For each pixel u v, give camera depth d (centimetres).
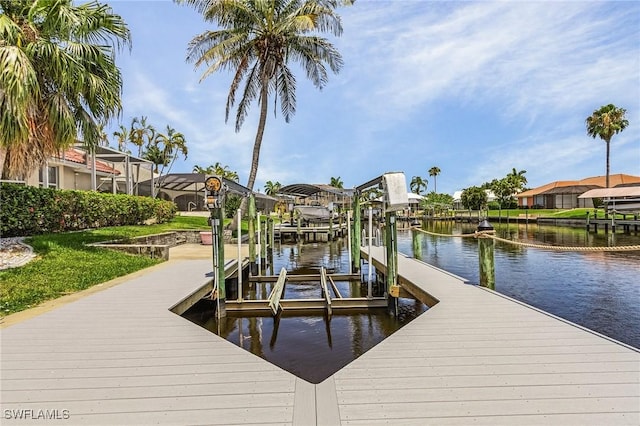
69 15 770
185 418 218
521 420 213
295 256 1487
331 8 1560
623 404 228
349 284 887
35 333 373
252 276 922
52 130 818
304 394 246
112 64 900
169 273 740
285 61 1670
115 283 679
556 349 318
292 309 630
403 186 536
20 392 251
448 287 578
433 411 223
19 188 942
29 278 657
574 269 1080
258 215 1049
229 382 263
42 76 792
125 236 1241
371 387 254
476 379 264
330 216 2062
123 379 269
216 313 578
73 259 823
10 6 778
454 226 3700
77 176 1811
